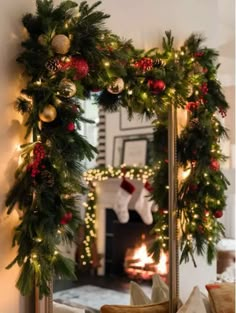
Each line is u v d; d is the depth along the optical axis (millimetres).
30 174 1349
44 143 1364
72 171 1394
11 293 1389
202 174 2105
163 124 2199
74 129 1406
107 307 1716
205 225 2143
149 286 2750
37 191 1337
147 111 1946
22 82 1419
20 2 1425
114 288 2678
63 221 1363
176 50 2102
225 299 1867
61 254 1451
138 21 1990
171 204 2096
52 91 1346
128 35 1937
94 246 3189
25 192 1355
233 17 2844
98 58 1445
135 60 1753
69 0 1463
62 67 1363
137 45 1980
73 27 1395
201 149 2096
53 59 1352
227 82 2678
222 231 2246
